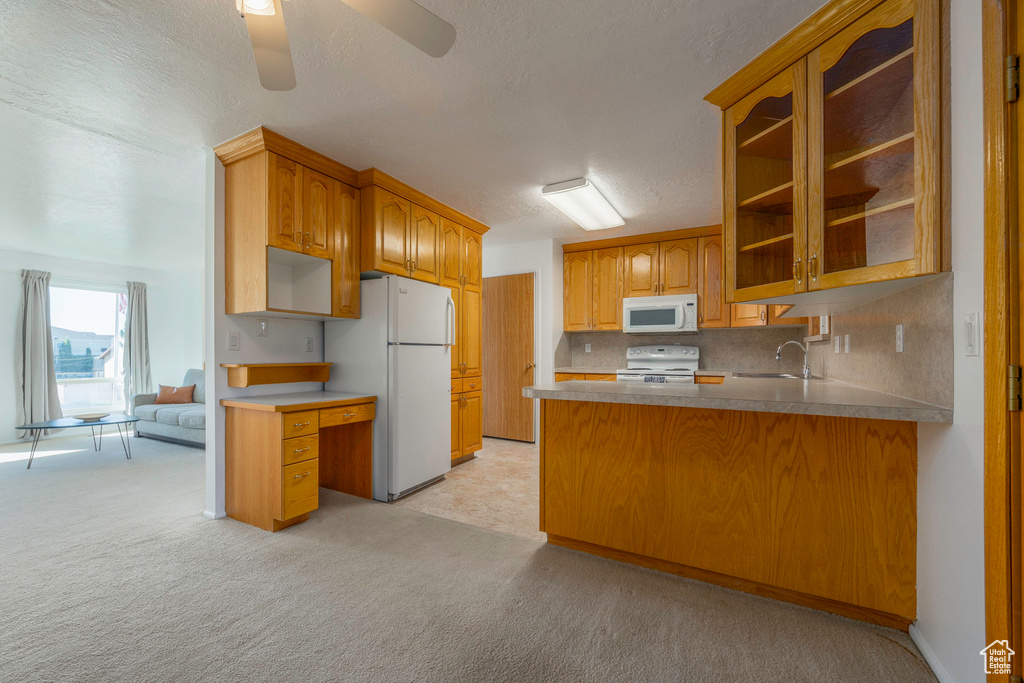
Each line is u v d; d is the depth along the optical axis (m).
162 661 1.45
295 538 2.42
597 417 2.17
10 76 1.94
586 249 5.04
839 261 1.58
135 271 6.29
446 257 3.79
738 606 1.77
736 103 2.00
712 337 4.83
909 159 1.40
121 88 2.04
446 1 1.53
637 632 1.61
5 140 2.54
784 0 1.53
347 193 3.03
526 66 1.90
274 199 2.53
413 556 2.21
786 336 4.52
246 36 1.69
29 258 5.32
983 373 1.14
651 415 2.05
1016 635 1.04
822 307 2.39
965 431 1.24
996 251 1.09
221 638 1.57
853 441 1.67
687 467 1.97
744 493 1.86
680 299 4.50
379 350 3.09
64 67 1.88
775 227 1.84
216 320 2.67
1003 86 1.07
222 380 2.71
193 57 1.82
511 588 1.91
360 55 1.81
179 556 2.20
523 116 2.31
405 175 3.11
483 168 2.98
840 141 1.57
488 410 5.34
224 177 2.70
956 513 1.29
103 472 3.83
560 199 3.43
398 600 1.81
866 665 1.44
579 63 1.88
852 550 1.67
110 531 2.51
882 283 1.50
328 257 2.87
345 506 2.95
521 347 5.11
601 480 2.16
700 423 1.94
